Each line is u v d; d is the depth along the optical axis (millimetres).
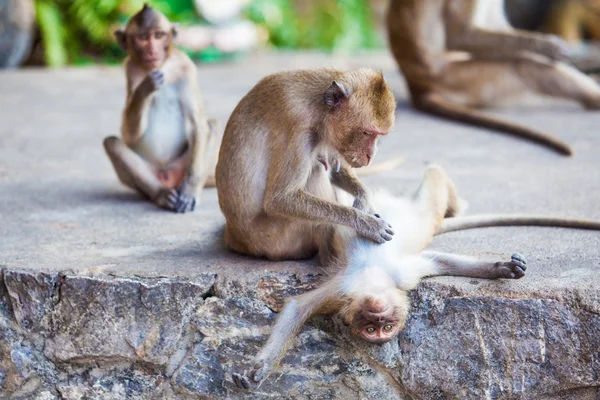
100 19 17172
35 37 18125
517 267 5270
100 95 13242
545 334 5230
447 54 11695
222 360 5617
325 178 5688
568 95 11430
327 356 5492
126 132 7645
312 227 5754
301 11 20531
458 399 5395
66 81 14578
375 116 5184
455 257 5488
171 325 5652
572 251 5863
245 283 5566
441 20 11523
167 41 7465
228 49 16516
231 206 5762
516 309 5250
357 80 5254
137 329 5684
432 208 5969
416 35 11469
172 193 7387
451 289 5348
